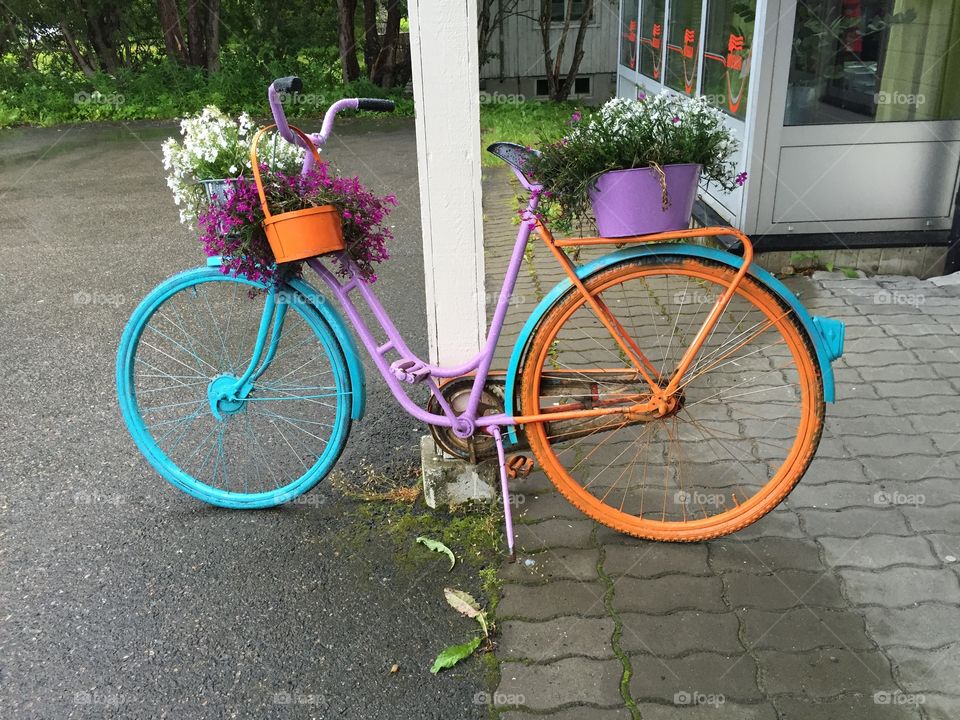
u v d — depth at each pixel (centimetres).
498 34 1579
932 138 484
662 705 209
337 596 254
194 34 1706
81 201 824
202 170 246
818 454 316
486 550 271
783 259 502
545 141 238
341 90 1566
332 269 279
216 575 265
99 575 267
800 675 216
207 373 404
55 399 393
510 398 261
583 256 501
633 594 248
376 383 399
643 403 261
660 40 749
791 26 460
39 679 225
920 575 251
